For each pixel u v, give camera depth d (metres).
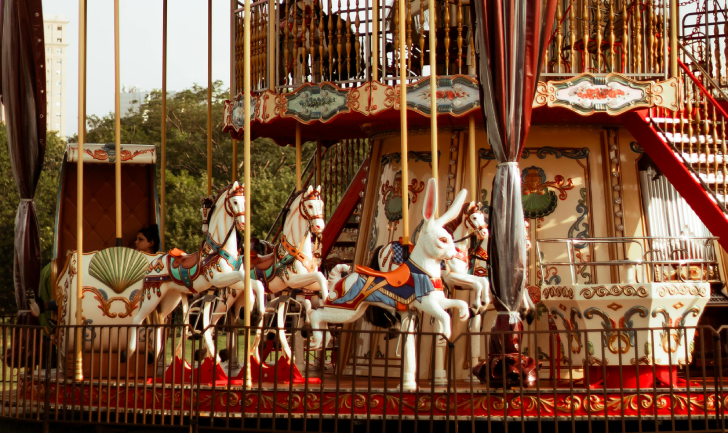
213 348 11.94
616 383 10.95
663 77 12.81
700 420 10.82
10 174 43.16
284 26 13.49
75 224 15.00
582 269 13.06
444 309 11.32
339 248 18.56
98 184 15.25
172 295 12.33
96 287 12.42
